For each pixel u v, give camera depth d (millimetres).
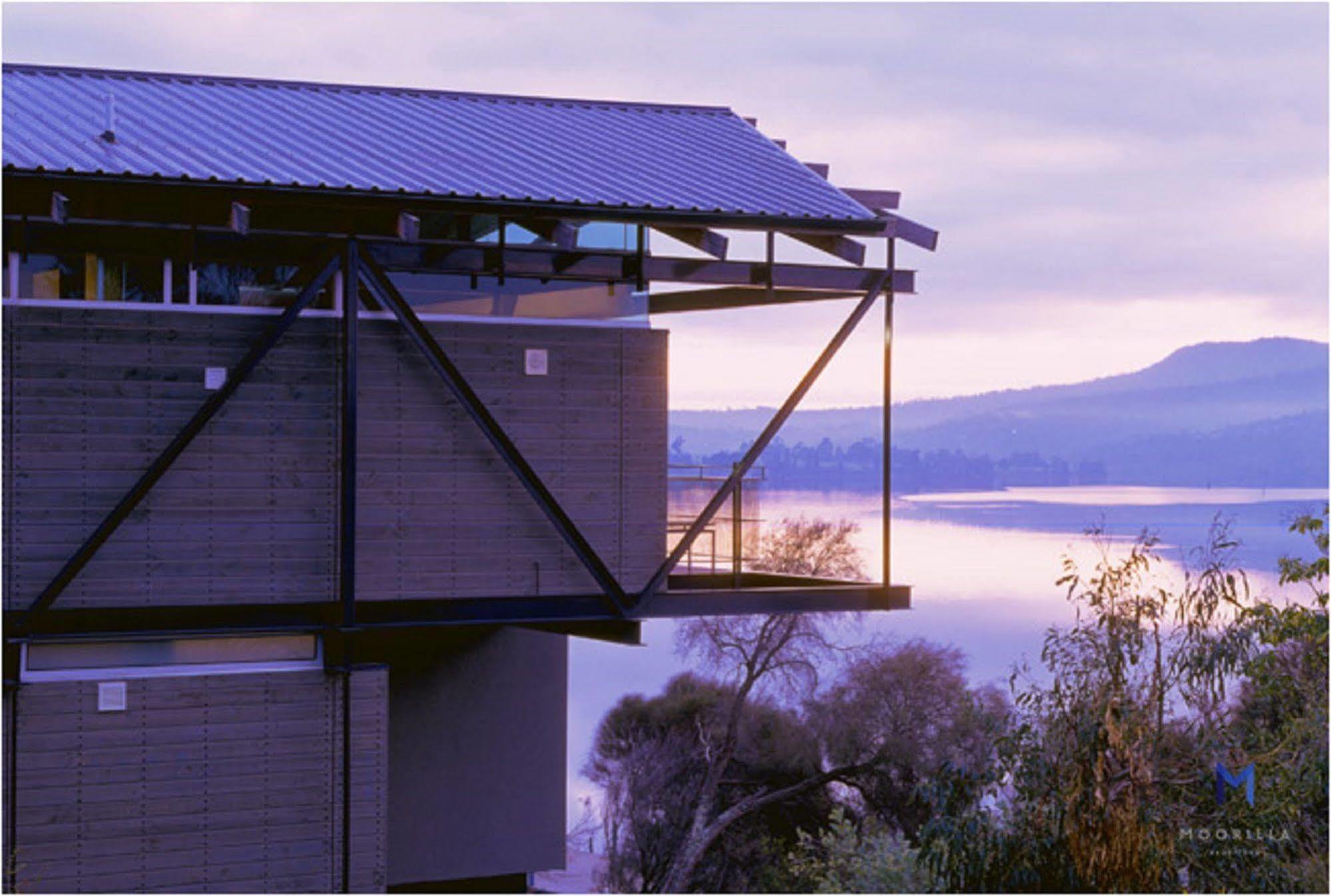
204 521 15484
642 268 16781
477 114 19844
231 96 18984
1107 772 14922
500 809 20391
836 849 24906
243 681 15414
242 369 15273
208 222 15562
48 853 14695
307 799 15602
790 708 43562
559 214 15898
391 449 16234
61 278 15227
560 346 17094
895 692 42312
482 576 16547
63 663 15039
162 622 15203
